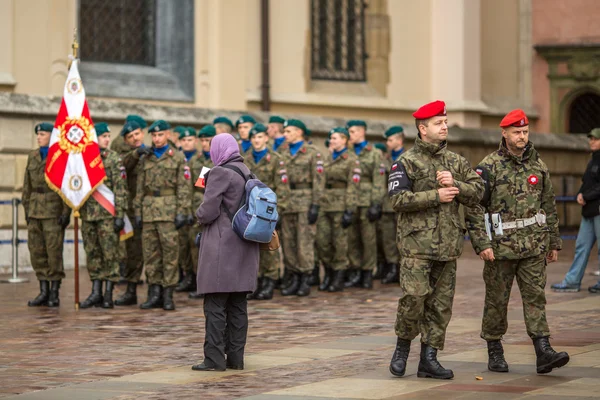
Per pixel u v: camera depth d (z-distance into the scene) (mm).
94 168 20141
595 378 12688
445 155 12875
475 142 38438
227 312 13750
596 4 43625
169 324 18109
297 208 22672
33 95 28266
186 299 22203
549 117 44250
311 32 37656
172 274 20203
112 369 13688
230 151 13789
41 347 15562
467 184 12711
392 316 19047
